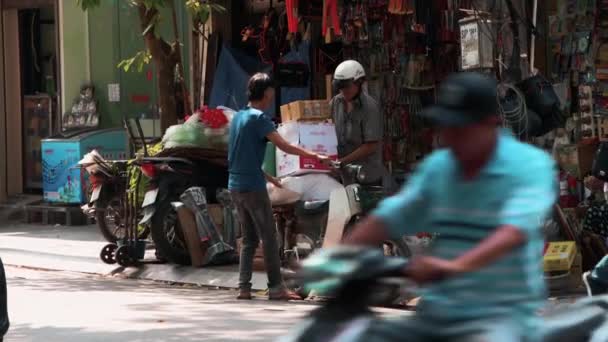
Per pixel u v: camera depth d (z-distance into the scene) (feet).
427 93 53.83
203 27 61.72
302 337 15.29
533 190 15.15
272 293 39.93
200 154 47.21
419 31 51.93
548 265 37.81
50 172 71.20
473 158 15.69
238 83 59.93
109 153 70.18
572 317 16.99
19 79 79.51
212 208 47.01
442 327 15.60
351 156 40.96
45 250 57.36
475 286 15.57
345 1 53.21
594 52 48.91
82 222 70.49
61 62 74.64
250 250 40.42
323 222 41.50
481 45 44.86
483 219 15.69
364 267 15.03
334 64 55.67
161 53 55.67
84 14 73.72
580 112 49.21
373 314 15.80
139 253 49.80
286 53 57.82
